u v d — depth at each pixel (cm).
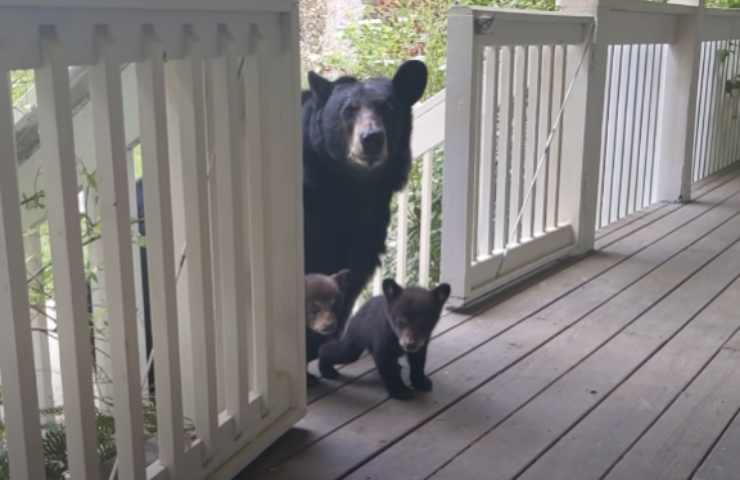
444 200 376
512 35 386
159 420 199
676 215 595
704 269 459
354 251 318
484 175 397
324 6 755
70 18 155
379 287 425
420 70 310
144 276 273
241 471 236
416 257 543
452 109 365
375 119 290
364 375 310
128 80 231
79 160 225
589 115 465
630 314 382
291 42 231
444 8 677
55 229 160
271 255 236
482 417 274
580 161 468
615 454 249
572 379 306
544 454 249
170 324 192
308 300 284
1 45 143
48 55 151
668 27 584
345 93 297
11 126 146
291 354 253
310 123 303
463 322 368
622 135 564
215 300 232
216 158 209
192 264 202
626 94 559
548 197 459
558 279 437
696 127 696
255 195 227
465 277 378
